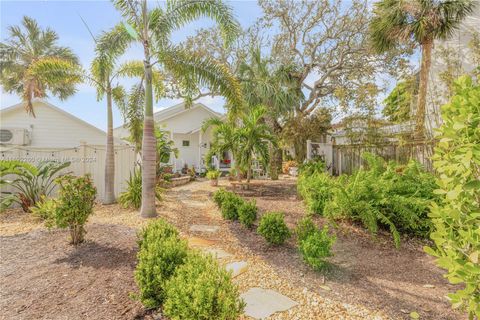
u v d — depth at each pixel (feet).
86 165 25.52
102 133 45.19
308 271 11.73
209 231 16.99
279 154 50.60
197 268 7.73
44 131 41.34
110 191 24.52
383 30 30.27
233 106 21.43
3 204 20.95
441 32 27.30
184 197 28.60
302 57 51.06
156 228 11.65
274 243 14.49
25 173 21.48
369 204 16.19
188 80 20.85
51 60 22.39
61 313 7.95
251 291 10.02
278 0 47.98
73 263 11.32
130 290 9.26
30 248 13.11
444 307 9.21
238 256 13.14
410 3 27.53
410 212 15.46
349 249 14.42
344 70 50.34
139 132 26.71
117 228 16.15
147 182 19.26
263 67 48.37
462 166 5.54
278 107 45.65
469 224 5.70
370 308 9.06
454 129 5.78
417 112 29.27
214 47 48.96
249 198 26.03
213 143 33.27
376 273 11.79
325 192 19.56
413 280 11.19
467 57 28.73
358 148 36.06
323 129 46.47
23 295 8.91
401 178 18.51
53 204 14.48
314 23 48.16
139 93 26.16
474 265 4.99
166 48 20.13
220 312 6.48
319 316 8.55
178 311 6.84
